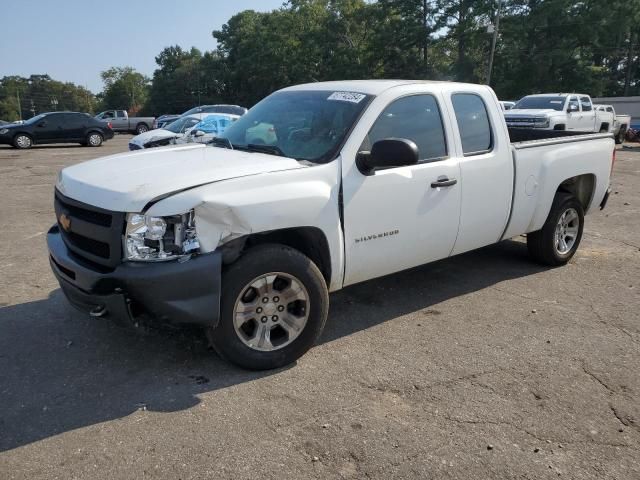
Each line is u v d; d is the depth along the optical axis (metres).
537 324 4.47
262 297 3.55
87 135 25.34
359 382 3.54
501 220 5.04
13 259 6.14
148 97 108.00
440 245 4.56
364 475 2.68
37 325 4.35
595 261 6.22
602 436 3.02
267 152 4.14
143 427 3.04
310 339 3.75
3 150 23.06
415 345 4.07
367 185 3.91
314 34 59.19
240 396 3.36
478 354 3.94
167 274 3.12
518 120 18.80
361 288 5.24
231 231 3.29
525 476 2.70
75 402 3.29
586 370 3.73
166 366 3.71
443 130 4.50
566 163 5.59
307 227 3.63
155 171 3.53
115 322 3.35
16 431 3.00
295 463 2.76
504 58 45.66
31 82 138.00
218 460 2.78
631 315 4.67
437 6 49.25
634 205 9.62
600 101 32.28
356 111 4.04
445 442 2.94
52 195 10.59
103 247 3.31
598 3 42.56
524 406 3.29
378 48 52.44
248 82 75.38
